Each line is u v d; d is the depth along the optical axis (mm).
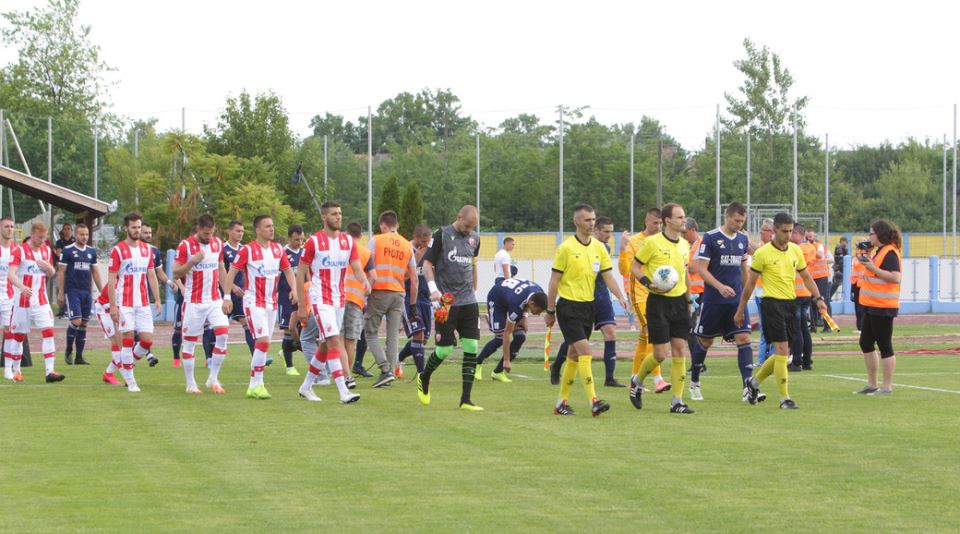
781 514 7688
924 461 9680
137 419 12359
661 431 11438
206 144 51406
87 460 9727
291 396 14789
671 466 9445
